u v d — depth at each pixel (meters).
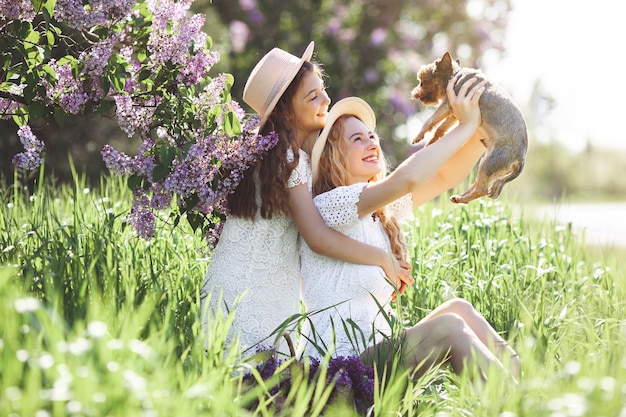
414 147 12.48
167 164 3.38
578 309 4.41
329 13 12.66
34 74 3.48
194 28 3.58
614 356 2.85
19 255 3.52
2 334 2.36
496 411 2.54
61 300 2.86
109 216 3.91
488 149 3.42
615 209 19.33
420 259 4.52
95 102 3.58
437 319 3.22
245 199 3.53
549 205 6.24
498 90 3.43
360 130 3.63
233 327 3.50
